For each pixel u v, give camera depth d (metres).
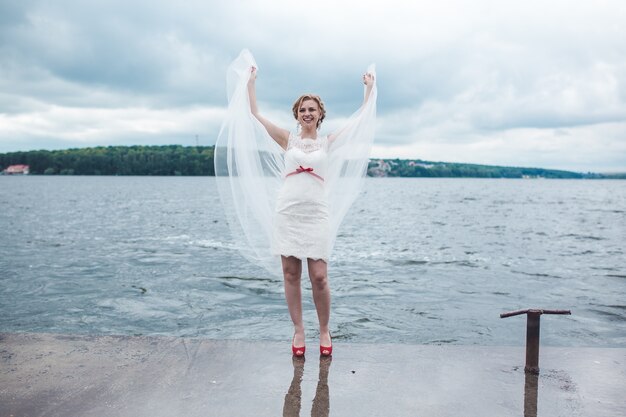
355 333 6.65
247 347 4.04
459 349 4.03
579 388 3.32
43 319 7.27
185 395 3.19
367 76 4.29
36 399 3.11
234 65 4.20
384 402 3.12
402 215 29.89
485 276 10.85
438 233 19.78
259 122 4.05
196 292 8.98
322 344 3.90
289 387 3.33
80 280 10.02
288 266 3.82
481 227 22.64
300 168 3.73
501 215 30.59
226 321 7.20
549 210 36.19
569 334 6.69
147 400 3.12
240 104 4.12
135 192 60.69
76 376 3.45
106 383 3.35
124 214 28.39
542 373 3.56
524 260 13.16
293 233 3.75
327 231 3.81
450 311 7.82
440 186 122.25
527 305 8.27
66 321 7.19
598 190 103.69
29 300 8.35
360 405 3.09
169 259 12.70
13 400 3.09
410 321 7.25
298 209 3.74
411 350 4.01
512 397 3.19
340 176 4.16
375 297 8.72
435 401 3.14
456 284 9.93
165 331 6.74
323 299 3.84
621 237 18.86
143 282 9.84
